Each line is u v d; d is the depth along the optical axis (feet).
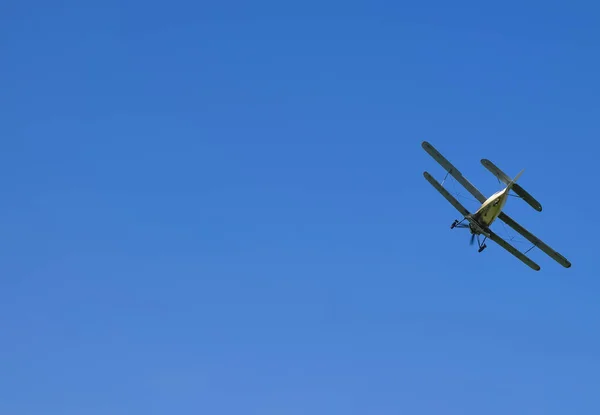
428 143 330.54
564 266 346.33
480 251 337.52
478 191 335.88
